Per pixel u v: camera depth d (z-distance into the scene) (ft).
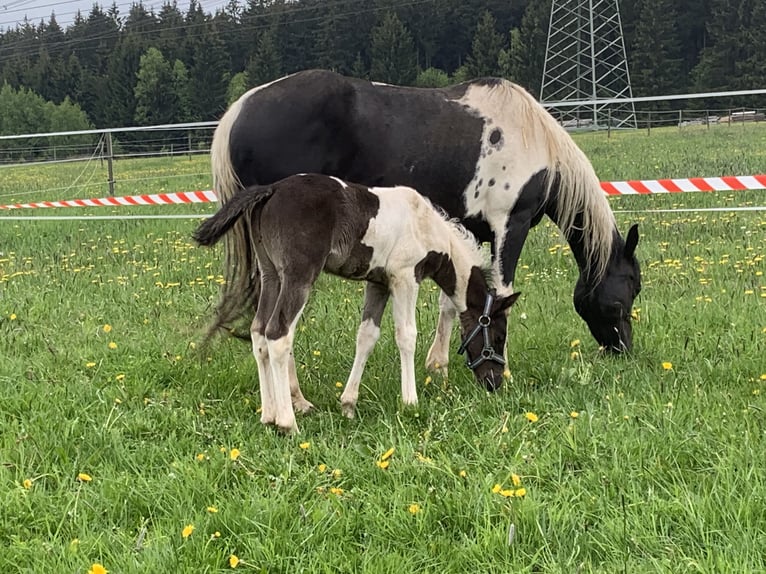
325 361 15.26
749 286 18.72
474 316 14.19
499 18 192.44
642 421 11.71
